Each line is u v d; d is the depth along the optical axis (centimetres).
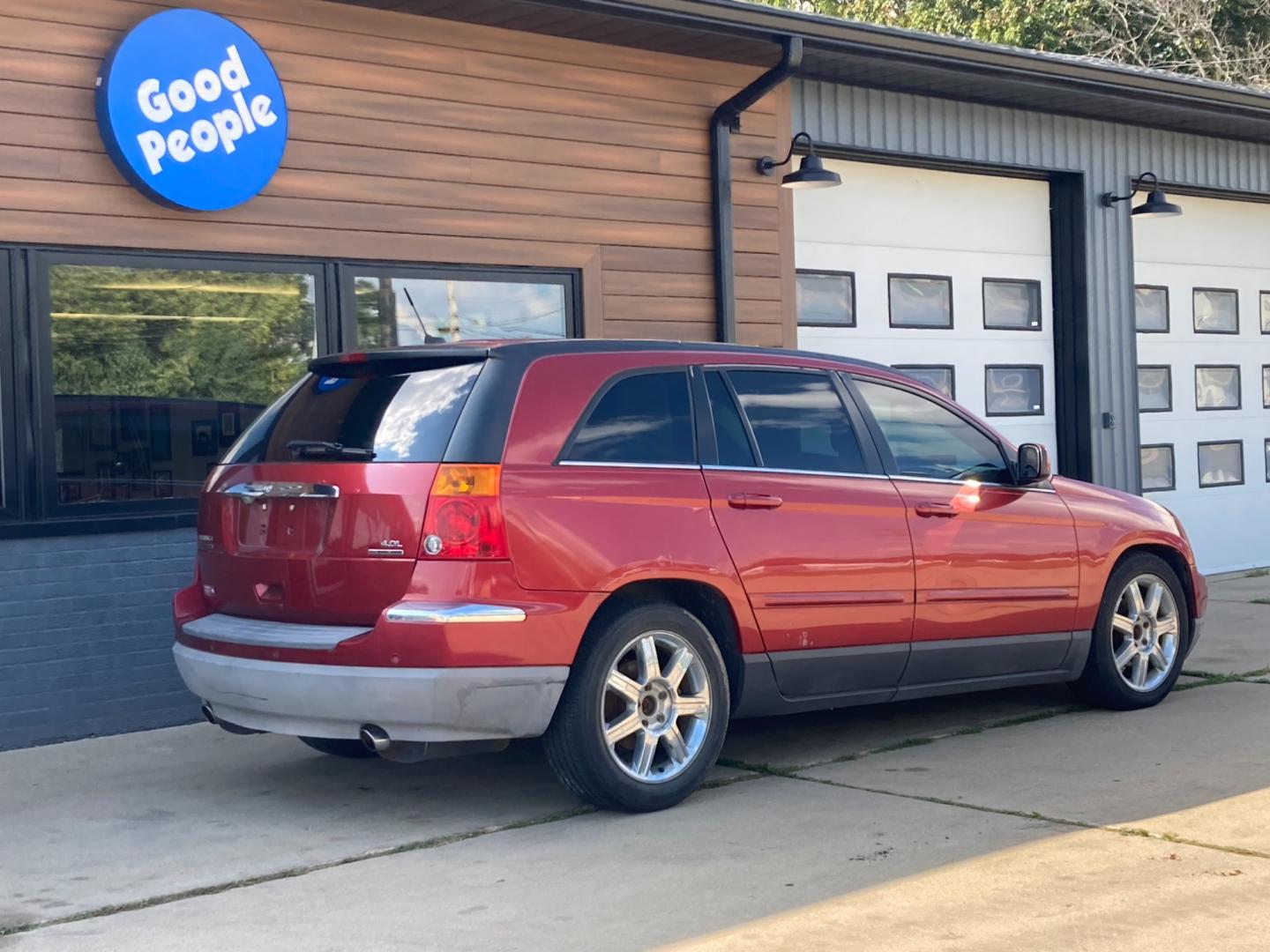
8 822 560
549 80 877
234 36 743
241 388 766
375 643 502
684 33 871
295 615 534
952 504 642
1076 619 690
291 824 547
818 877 460
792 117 1008
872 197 1089
